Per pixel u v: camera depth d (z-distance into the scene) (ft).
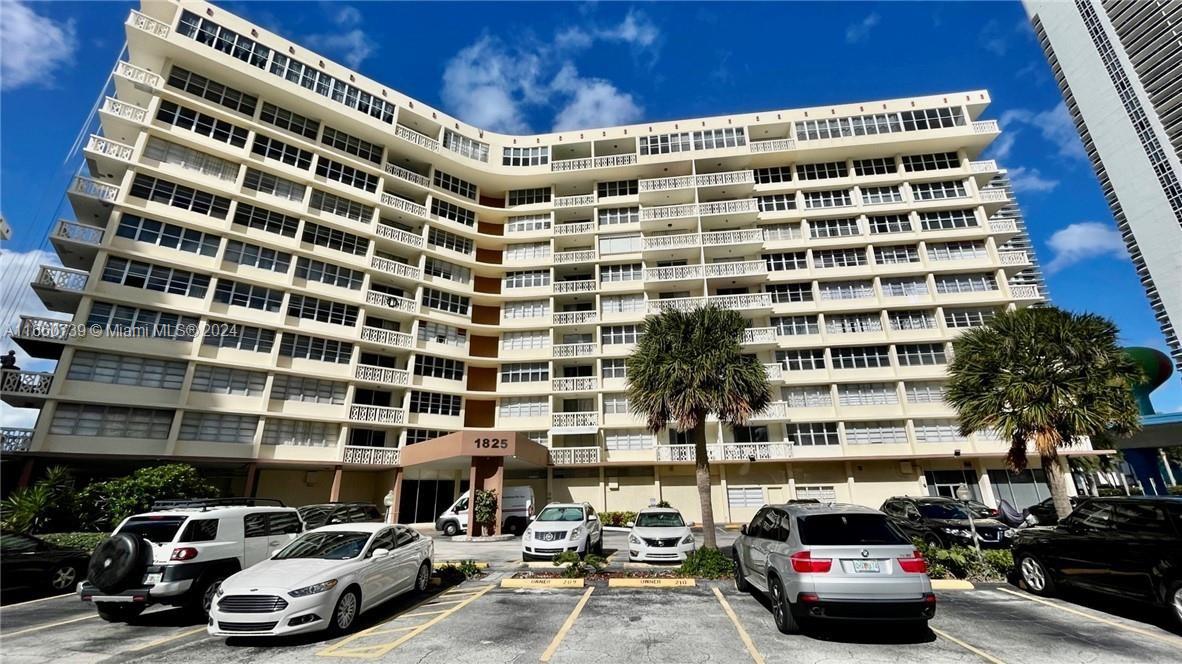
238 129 92.53
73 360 69.67
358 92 106.93
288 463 84.43
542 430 109.60
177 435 74.38
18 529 50.31
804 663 20.38
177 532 28.60
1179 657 20.85
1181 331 134.92
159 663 21.30
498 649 22.49
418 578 33.96
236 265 86.22
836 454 100.17
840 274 111.04
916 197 115.44
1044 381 45.85
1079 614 27.37
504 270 122.52
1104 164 156.15
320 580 24.59
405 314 105.40
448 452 75.56
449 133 121.19
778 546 25.08
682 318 50.75
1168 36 140.87
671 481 105.29
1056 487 45.19
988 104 115.96
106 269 74.49
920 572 21.63
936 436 100.58
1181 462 182.39
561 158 132.98
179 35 85.35
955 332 104.68
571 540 46.47
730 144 120.98
